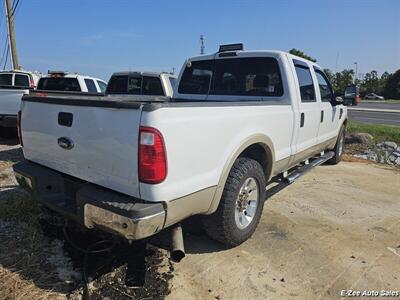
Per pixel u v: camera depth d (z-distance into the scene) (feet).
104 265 10.74
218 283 10.16
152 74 29.37
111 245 11.86
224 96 16.48
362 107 134.31
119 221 8.50
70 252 11.41
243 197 11.76
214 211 10.80
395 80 283.79
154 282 10.04
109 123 8.84
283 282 10.35
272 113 12.87
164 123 8.37
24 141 11.96
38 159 11.53
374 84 308.19
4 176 19.43
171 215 8.96
